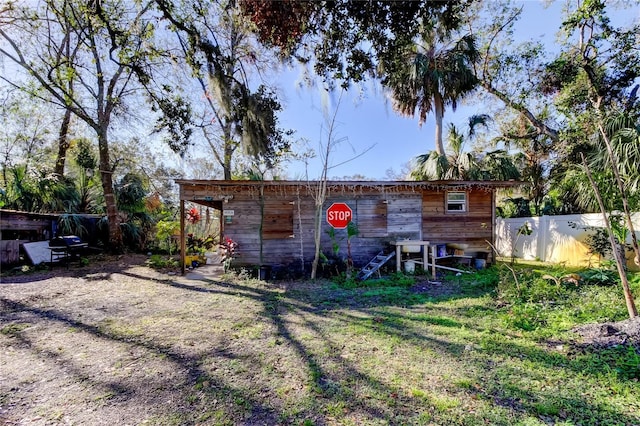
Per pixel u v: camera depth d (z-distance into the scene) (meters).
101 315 4.80
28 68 9.27
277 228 8.63
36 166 11.58
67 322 4.47
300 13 4.40
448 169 11.35
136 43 8.54
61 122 13.60
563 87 10.62
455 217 9.20
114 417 2.30
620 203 4.95
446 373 2.87
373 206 8.98
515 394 2.50
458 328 4.08
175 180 7.75
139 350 3.50
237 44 10.52
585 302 4.88
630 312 3.84
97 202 12.72
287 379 2.82
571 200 9.75
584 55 10.20
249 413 2.33
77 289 6.53
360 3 4.49
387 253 8.74
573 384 2.63
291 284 7.10
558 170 10.94
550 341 3.55
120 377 2.90
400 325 4.24
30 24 9.29
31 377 2.91
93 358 3.30
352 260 8.62
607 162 5.93
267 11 4.33
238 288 6.67
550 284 5.89
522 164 12.70
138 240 12.06
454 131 12.18
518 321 4.11
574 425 2.11
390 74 6.28
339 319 4.55
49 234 10.16
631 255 7.01
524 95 12.07
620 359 2.92
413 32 4.94
